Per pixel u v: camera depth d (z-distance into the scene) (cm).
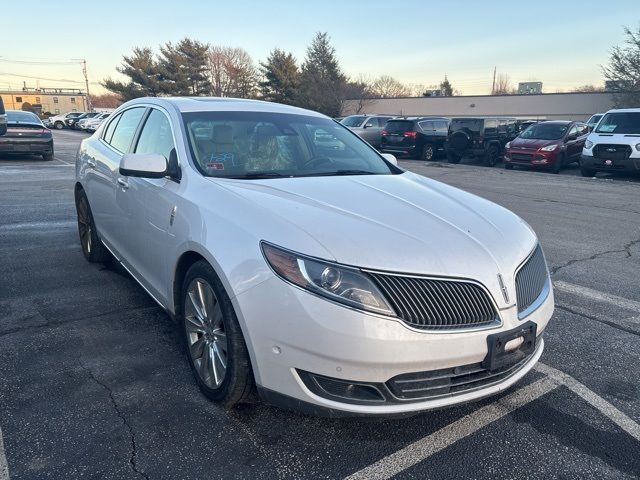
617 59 3431
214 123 373
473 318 241
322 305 229
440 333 234
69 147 2358
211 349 289
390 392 234
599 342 387
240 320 252
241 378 264
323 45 5906
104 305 429
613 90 3562
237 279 252
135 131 427
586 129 1856
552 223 819
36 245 606
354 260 234
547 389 320
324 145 404
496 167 1845
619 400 310
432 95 5675
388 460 253
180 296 322
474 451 261
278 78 5622
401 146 2114
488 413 294
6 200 895
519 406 301
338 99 5472
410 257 241
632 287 511
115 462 245
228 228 268
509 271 260
